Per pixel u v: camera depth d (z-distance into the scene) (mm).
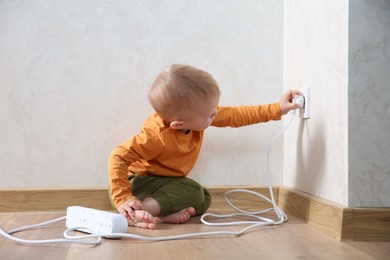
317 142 1277
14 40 1493
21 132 1499
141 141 1318
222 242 1052
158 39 1553
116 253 939
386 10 1091
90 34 1526
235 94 1575
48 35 1510
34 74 1503
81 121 1522
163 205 1327
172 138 1355
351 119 1083
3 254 923
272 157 1591
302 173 1404
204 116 1320
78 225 1164
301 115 1396
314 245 1023
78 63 1521
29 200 1487
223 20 1578
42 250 959
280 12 1599
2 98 1490
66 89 1517
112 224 1073
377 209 1076
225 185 1573
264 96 1586
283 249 982
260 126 1588
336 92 1146
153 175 1421
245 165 1582
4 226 1262
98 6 1531
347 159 1086
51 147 1512
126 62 1540
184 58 1560
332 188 1172
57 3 1514
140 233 1161
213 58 1569
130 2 1544
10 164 1496
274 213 1493
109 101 1532
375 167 1088
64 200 1500
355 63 1084
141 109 1542
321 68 1251
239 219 1385
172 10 1560
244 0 1588
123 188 1284
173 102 1286
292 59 1508
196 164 1565
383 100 1089
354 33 1083
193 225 1288
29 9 1501
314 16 1307
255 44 1588
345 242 1057
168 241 1058
